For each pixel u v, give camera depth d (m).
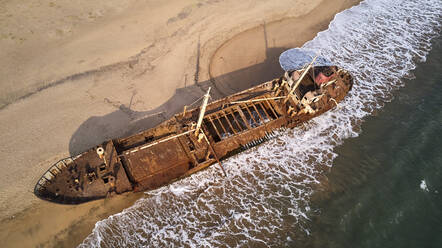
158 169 20.92
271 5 36.88
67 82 27.89
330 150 25.34
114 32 32.47
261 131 23.61
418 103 28.22
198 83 28.75
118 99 27.16
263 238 20.69
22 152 23.64
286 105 25.14
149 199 22.20
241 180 23.53
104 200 21.64
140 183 20.33
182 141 22.20
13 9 32.97
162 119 26.12
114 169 20.28
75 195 19.23
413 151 24.70
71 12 33.75
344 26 35.62
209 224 21.34
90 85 27.91
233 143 22.70
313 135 26.22
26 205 21.30
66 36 31.55
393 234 20.53
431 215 21.28
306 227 21.22
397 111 27.81
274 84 26.05
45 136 24.58
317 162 24.64
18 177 22.47
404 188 22.72
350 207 22.05
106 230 20.77
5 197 21.53
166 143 21.94
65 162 20.22
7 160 23.16
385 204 22.00
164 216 21.62
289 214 21.84
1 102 26.20
